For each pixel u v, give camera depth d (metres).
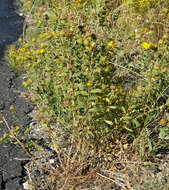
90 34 2.54
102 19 3.17
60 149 3.02
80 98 2.66
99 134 2.82
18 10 7.57
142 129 2.85
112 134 2.90
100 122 2.78
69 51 2.63
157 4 4.54
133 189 2.54
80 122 2.68
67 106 2.79
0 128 3.38
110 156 2.89
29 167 2.92
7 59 4.84
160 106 2.87
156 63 2.86
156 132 3.08
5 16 7.14
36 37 3.81
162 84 2.97
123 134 3.01
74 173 2.71
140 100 2.92
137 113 2.91
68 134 3.13
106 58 2.70
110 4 4.04
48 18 3.42
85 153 2.80
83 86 2.57
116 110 2.87
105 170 2.80
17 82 4.29
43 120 2.81
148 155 2.85
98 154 2.88
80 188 2.68
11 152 3.05
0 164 2.93
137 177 2.62
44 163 2.93
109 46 2.62
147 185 2.52
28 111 3.70
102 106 2.70
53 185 2.71
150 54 2.93
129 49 3.61
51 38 2.95
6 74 4.45
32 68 3.02
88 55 2.61
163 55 2.93
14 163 2.94
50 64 3.04
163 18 4.33
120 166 2.86
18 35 6.03
